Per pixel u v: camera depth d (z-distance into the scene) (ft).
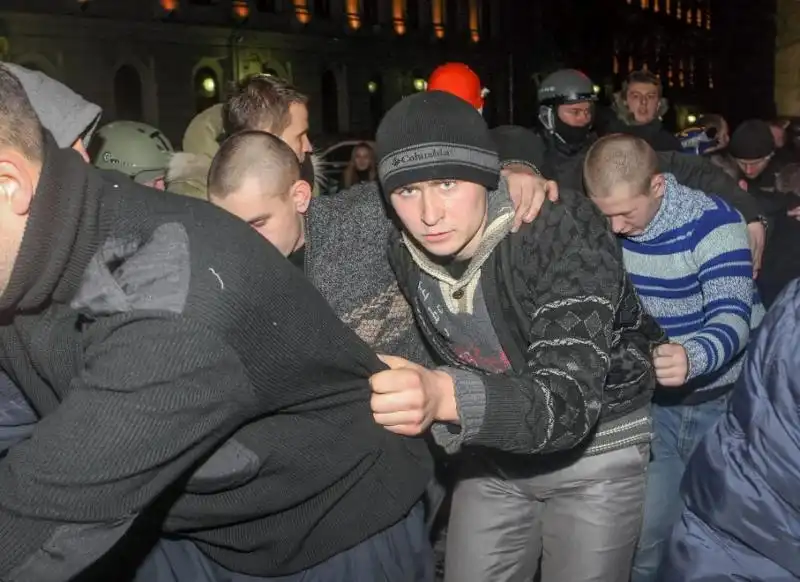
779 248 13.08
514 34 123.54
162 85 85.97
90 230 4.50
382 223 7.69
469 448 8.07
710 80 164.25
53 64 77.20
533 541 8.42
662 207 8.92
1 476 4.32
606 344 5.99
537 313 6.15
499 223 6.34
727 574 7.23
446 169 6.07
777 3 161.07
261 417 5.28
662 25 148.15
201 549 6.07
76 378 4.44
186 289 4.44
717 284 8.82
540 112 14.34
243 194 7.40
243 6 92.27
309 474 5.53
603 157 8.75
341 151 46.44
